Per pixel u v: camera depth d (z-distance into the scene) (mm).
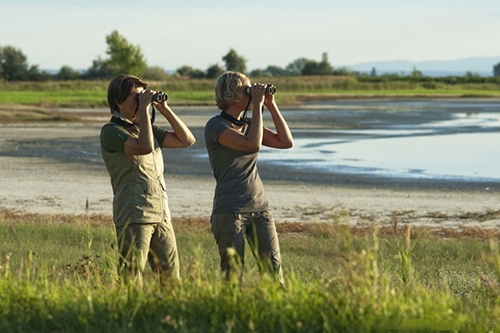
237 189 9555
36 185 32500
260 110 9562
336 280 7766
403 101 124938
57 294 8094
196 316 7242
